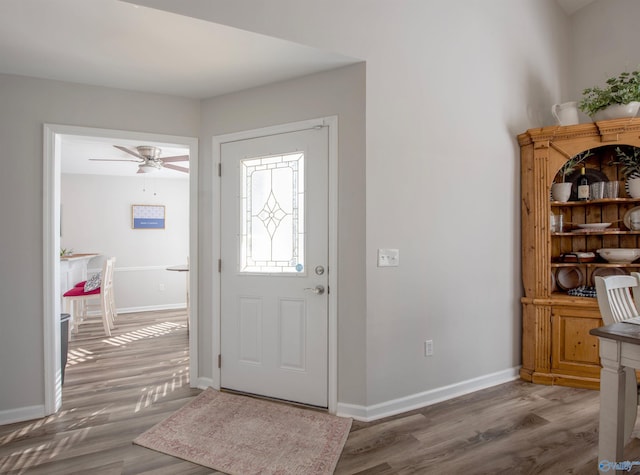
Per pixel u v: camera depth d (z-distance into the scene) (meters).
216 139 2.82
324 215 2.47
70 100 2.53
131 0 1.71
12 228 2.35
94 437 2.15
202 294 2.90
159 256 6.29
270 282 2.64
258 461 1.90
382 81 2.40
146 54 2.20
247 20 1.97
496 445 2.04
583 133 2.85
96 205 5.89
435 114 2.63
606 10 3.34
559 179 3.21
